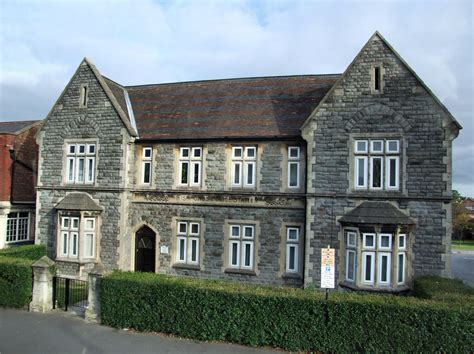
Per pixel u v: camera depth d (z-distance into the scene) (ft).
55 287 47.01
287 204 55.11
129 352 34.40
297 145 55.67
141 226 61.87
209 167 59.06
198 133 60.08
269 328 35.45
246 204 56.85
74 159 64.39
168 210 60.64
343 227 50.52
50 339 37.29
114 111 61.98
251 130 57.77
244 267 56.95
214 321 36.83
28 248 60.70
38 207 65.67
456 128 47.78
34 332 39.09
